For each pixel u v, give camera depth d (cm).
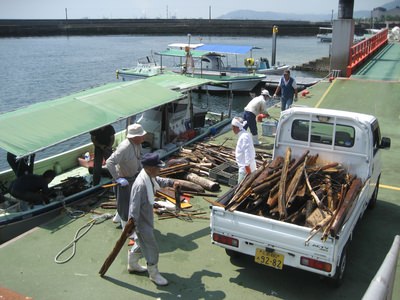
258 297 527
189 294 533
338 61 2338
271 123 1245
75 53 5428
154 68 2725
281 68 3372
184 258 619
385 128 1324
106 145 888
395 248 217
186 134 1186
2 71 3850
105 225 729
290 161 675
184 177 913
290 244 501
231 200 560
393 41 4884
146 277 573
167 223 730
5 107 2509
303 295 531
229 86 2730
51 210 779
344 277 567
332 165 649
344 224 502
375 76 2320
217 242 560
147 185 519
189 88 1201
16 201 811
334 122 649
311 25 10281
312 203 557
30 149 733
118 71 2833
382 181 912
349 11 2269
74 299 526
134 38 8362
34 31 9088
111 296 530
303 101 1711
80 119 861
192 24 10138
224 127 1380
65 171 1008
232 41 7619
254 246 531
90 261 614
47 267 600
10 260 618
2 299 524
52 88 3064
